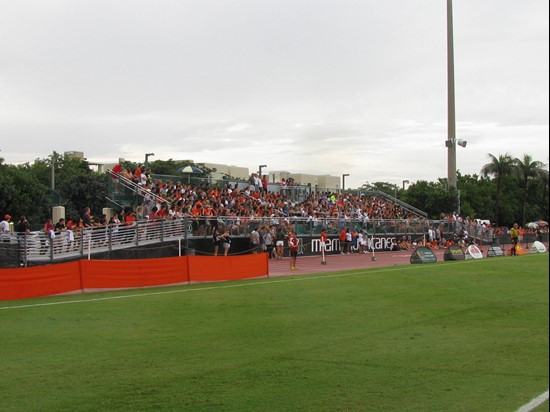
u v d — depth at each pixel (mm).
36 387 9008
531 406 7965
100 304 17266
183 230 33344
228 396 8508
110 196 38406
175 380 9328
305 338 12445
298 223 42281
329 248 44344
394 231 50781
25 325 14039
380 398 8375
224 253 33156
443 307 16453
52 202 51500
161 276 22531
